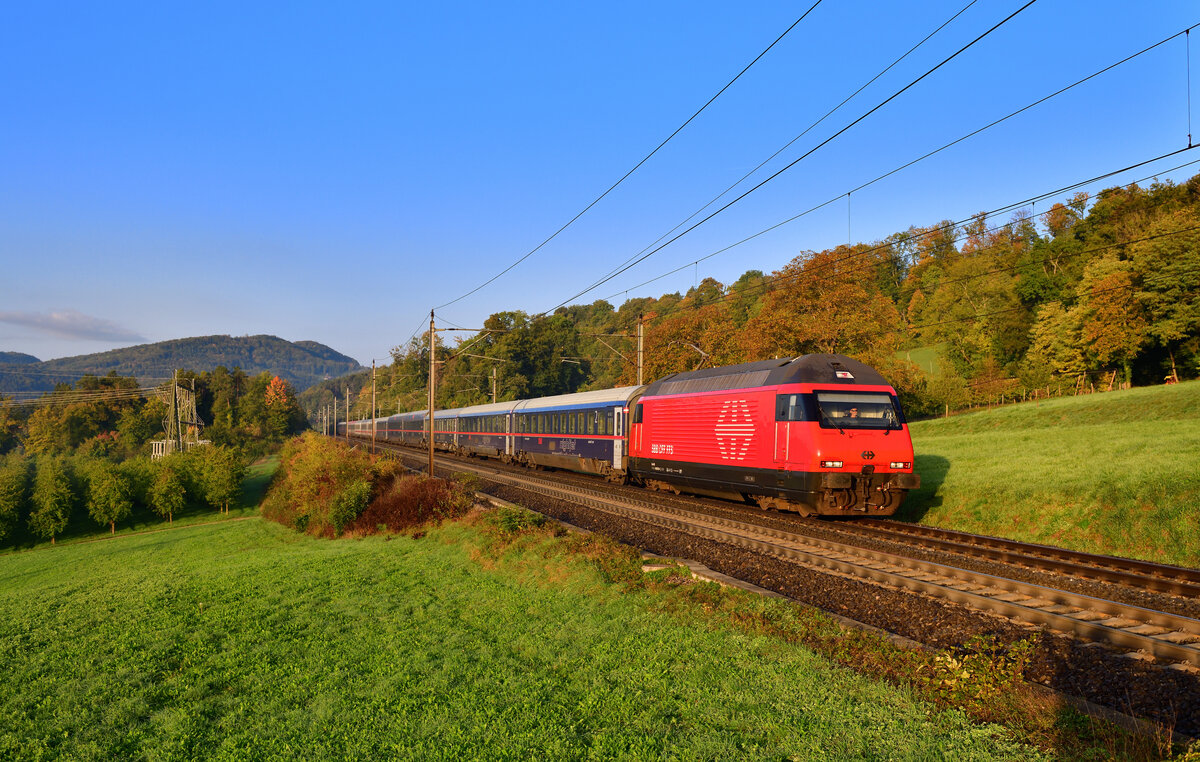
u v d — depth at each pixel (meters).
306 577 18.08
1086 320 53.38
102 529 51.50
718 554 13.80
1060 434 28.16
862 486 16.38
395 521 26.52
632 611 11.17
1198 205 54.91
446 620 12.42
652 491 25.30
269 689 9.80
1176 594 10.47
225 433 110.94
